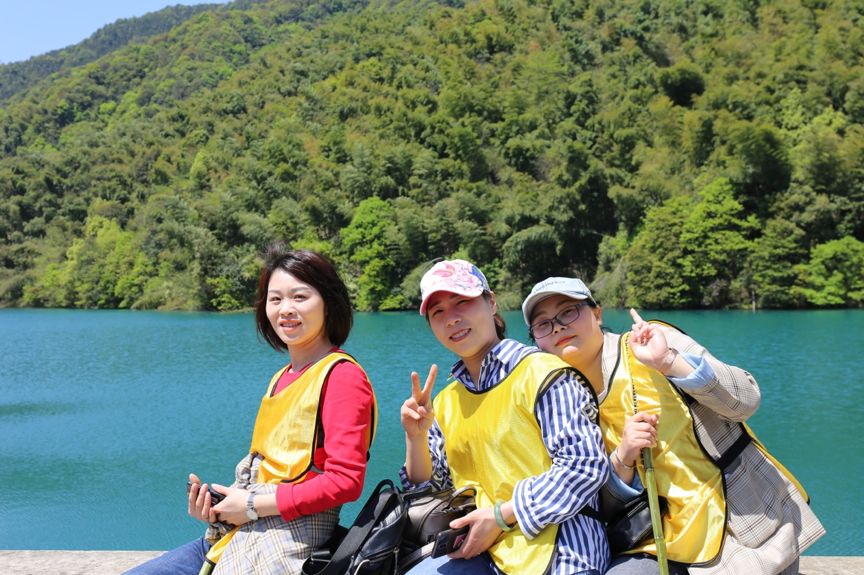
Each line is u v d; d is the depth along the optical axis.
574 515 2.15
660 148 61.09
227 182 79.38
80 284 77.19
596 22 102.25
